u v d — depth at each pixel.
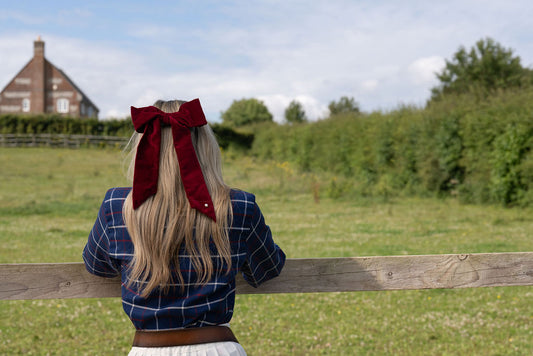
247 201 1.60
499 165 12.89
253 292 1.99
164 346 1.46
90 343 4.27
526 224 10.31
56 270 1.91
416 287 2.10
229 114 80.12
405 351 4.11
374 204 14.11
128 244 1.52
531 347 4.17
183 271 1.48
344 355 4.04
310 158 25.36
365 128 20.30
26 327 4.63
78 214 11.88
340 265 2.05
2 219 10.98
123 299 1.53
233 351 1.50
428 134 15.80
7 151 29.64
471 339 4.36
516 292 5.80
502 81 28.00
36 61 53.44
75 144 33.22
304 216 11.84
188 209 1.48
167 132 1.56
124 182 18.50
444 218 11.32
